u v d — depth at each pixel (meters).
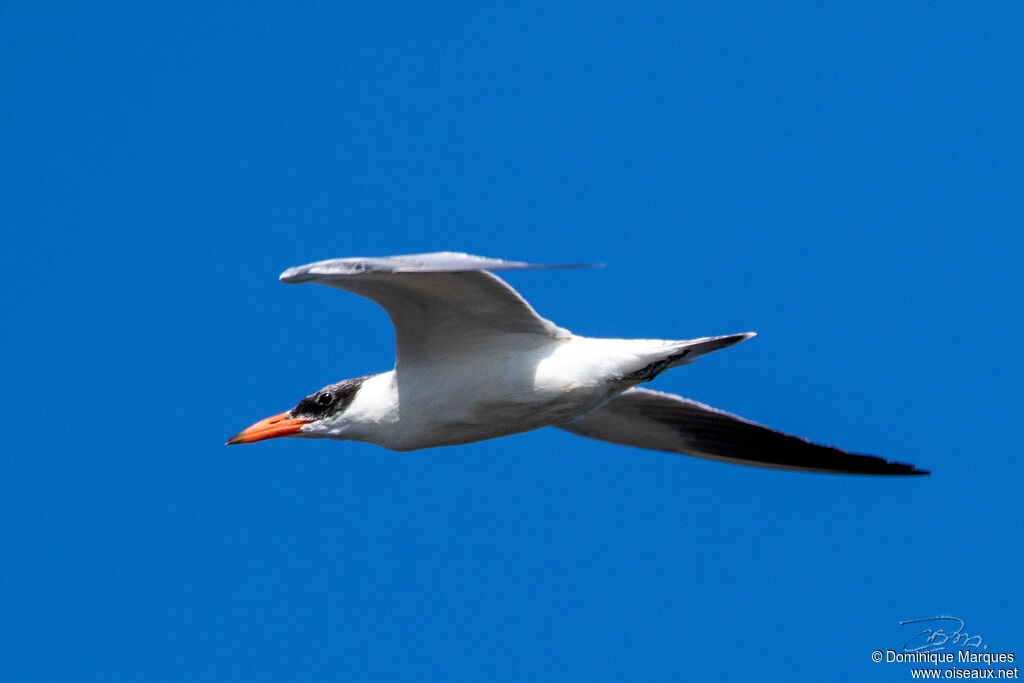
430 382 14.05
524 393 13.73
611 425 16.70
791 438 16.20
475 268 11.12
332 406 14.82
